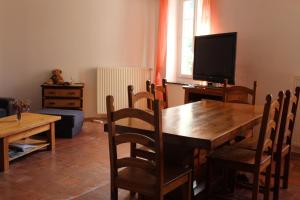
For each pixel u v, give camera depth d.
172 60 5.95
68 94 5.42
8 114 4.68
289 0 4.21
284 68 4.34
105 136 4.86
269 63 4.47
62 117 4.66
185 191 2.29
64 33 5.78
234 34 4.33
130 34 6.12
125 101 6.03
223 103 3.46
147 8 6.13
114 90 5.96
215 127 2.29
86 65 5.95
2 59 5.52
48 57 5.77
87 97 6.02
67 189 3.01
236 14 4.74
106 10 5.90
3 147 3.36
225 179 3.06
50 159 3.80
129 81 6.02
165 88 3.61
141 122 2.38
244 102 4.12
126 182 2.11
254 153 2.59
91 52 5.93
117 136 2.09
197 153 2.77
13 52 5.58
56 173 3.38
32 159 3.78
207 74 4.85
